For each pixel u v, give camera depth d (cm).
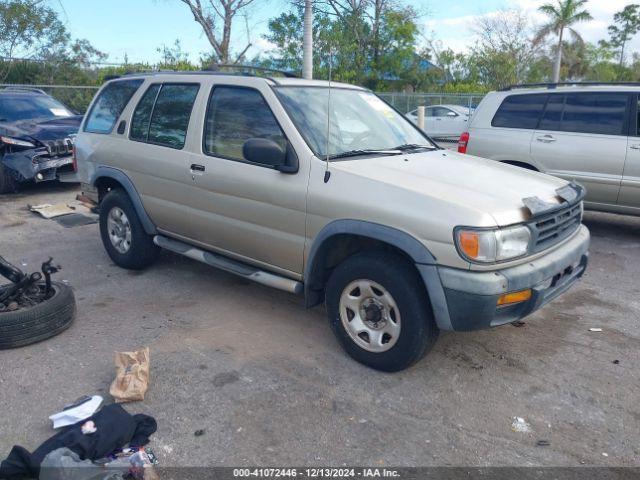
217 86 488
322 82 495
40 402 355
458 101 2527
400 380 385
